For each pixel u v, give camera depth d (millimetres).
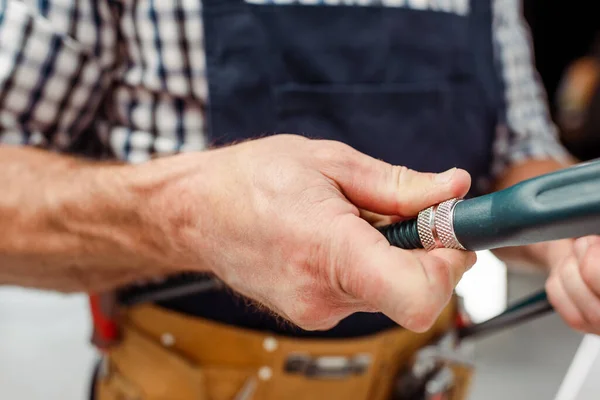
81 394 1377
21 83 615
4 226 592
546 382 1157
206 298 722
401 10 735
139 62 677
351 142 733
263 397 734
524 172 856
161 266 604
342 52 708
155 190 521
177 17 649
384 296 369
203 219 489
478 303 1388
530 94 917
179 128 688
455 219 417
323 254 408
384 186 457
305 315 444
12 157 620
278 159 462
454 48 789
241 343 721
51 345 1551
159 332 745
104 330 764
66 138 684
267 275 458
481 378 1196
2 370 1454
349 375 731
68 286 659
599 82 2459
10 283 656
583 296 537
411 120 761
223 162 488
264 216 440
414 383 767
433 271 376
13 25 599
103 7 648
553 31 2801
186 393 724
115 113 704
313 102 705
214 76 664
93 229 576
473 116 824
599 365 899
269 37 678
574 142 2541
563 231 377
